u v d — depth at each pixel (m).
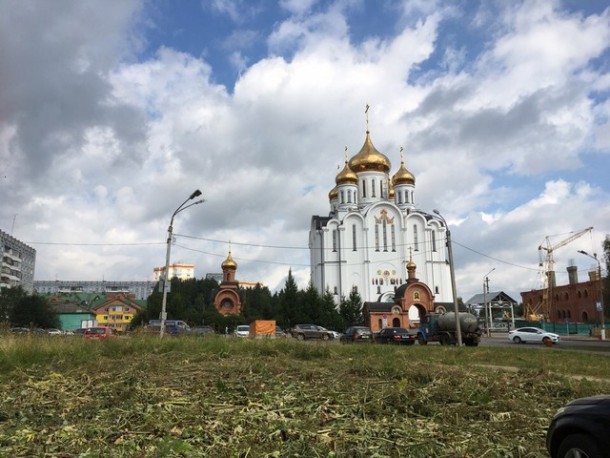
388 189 86.31
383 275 76.75
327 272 77.88
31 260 115.00
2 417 7.47
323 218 84.88
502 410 8.50
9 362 13.38
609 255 45.00
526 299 105.56
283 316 67.12
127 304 105.81
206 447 5.93
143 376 11.00
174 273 178.88
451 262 33.56
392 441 6.23
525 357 21.72
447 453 5.95
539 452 6.16
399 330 39.41
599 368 17.23
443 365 16.45
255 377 11.20
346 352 20.12
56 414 7.61
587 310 82.94
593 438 5.15
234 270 78.06
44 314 75.00
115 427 6.71
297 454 5.64
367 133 87.38
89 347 17.36
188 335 23.91
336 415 7.58
